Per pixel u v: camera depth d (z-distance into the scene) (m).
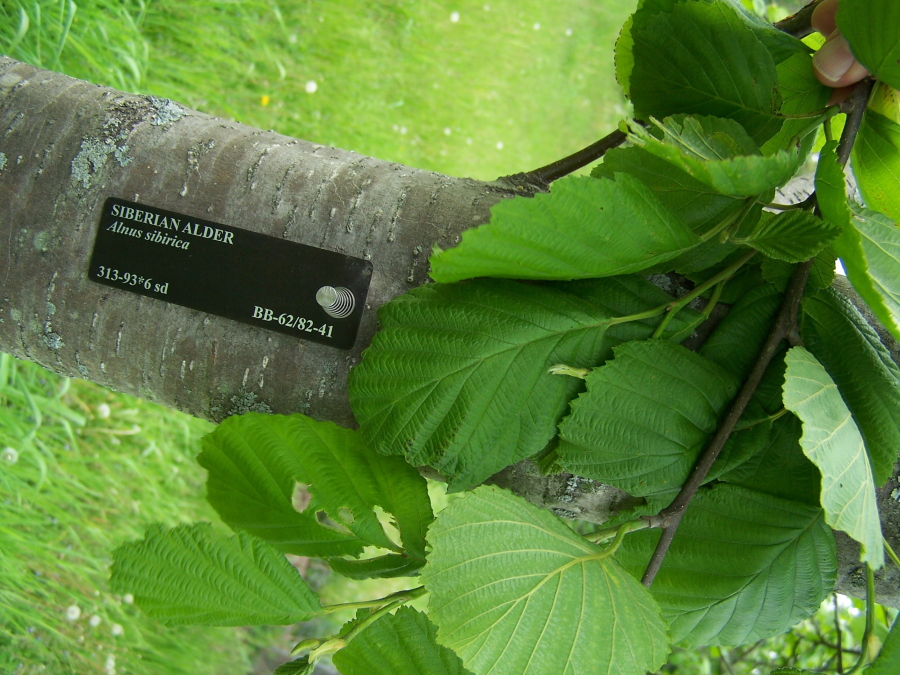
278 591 0.26
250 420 0.29
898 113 0.31
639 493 0.28
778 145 0.33
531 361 0.27
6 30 0.59
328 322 0.30
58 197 0.31
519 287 0.27
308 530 0.29
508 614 0.24
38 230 0.31
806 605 0.30
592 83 1.49
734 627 0.30
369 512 0.29
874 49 0.29
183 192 0.31
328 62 0.94
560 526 0.26
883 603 0.33
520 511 0.25
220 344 0.30
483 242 0.24
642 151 0.29
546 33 1.40
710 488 0.29
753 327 0.30
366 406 0.27
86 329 0.31
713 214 0.29
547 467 0.29
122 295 0.31
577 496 0.32
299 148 0.32
